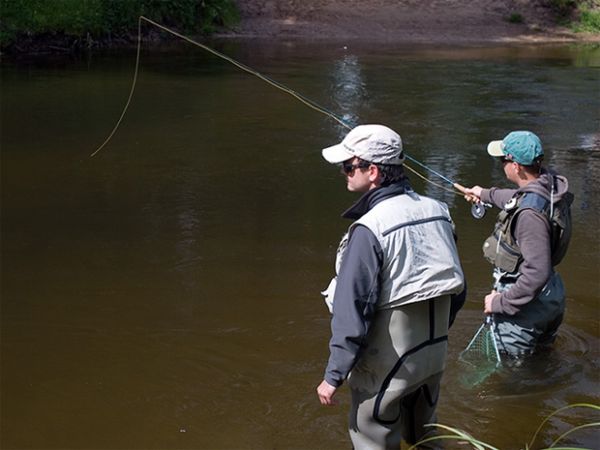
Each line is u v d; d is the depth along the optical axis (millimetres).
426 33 21531
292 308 5535
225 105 12320
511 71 16328
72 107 11953
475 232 7016
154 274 6082
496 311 4637
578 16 23094
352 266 3242
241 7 21969
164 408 4363
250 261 6336
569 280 6051
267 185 8367
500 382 4609
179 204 7703
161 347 5016
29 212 7406
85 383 4613
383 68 16203
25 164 8977
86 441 4070
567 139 10742
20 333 5180
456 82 14852
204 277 6039
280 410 4336
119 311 5488
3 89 13234
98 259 6344
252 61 16703
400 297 3287
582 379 4645
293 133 10664
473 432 4129
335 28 21344
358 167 3387
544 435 4117
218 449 3996
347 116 11781
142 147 9797
